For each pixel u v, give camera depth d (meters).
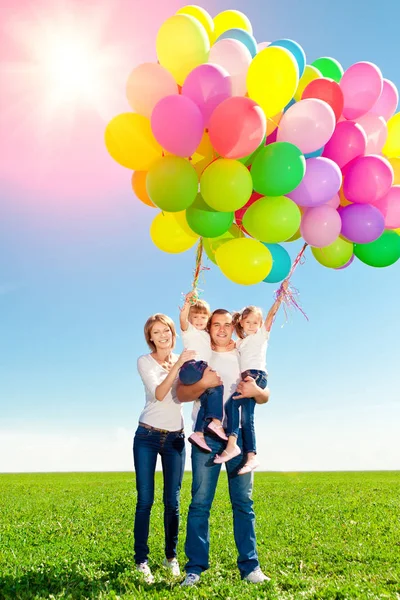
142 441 5.96
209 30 5.99
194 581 5.07
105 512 11.73
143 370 6.12
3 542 7.91
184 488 17.55
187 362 5.60
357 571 5.98
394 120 6.37
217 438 5.49
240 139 4.93
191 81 5.16
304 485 20.42
